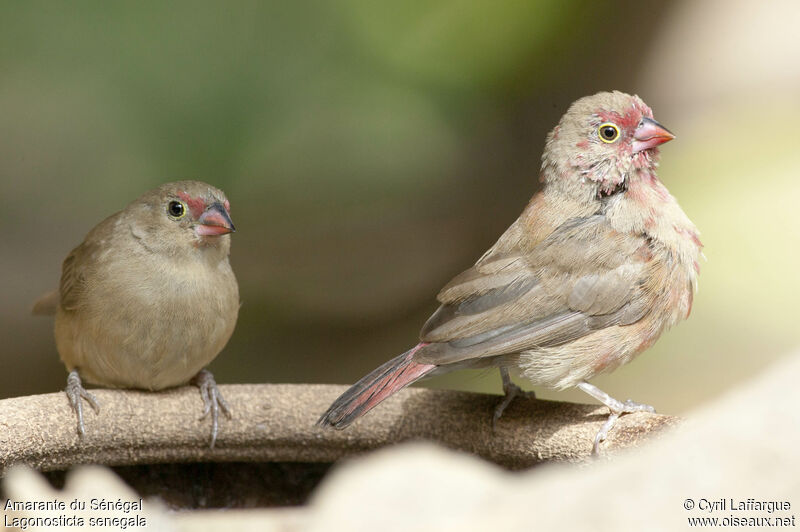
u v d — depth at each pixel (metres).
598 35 13.90
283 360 12.79
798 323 11.20
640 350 6.96
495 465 6.25
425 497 3.37
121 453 6.20
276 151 11.95
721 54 14.49
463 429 6.27
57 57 11.42
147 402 6.25
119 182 11.66
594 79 13.97
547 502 3.17
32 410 5.96
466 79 12.88
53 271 12.67
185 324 7.25
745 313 11.49
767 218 12.38
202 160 11.64
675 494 3.02
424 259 13.41
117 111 11.53
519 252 6.91
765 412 3.10
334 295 13.13
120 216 7.44
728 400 3.21
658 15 14.54
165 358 7.32
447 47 12.59
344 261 13.13
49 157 11.62
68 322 7.41
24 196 11.85
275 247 12.78
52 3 11.36
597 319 6.73
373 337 13.14
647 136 6.98
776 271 11.89
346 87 12.20
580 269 6.73
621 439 5.83
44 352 13.09
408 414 6.37
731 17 14.71
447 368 6.76
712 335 11.44
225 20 11.66
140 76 11.54
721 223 12.52
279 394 6.38
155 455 6.27
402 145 12.51
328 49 12.12
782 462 3.01
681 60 14.54
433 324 6.62
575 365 6.74
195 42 11.61
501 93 13.30
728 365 11.07
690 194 13.23
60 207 11.95
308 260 13.01
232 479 6.42
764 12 14.83
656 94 14.36
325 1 12.01
